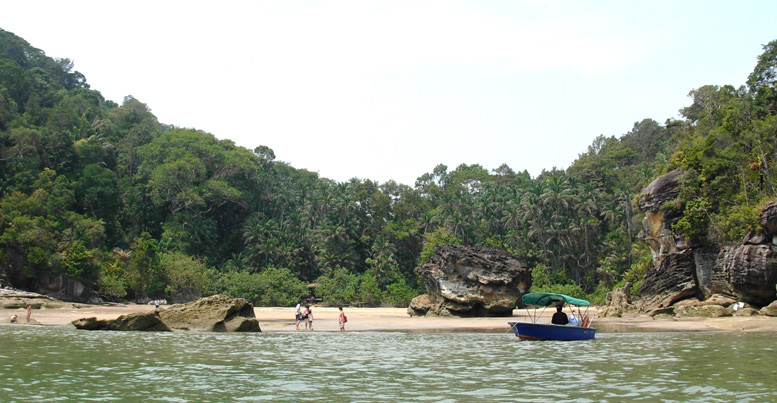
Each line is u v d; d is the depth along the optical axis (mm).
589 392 15320
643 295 53562
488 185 124000
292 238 104688
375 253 102375
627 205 92000
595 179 113750
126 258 84938
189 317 36250
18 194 79875
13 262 70875
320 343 29516
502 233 109438
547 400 14312
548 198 97812
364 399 14570
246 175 116875
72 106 126000
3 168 88500
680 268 50250
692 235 49344
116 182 104750
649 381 16984
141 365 20469
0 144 91125
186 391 15617
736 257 44375
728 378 17391
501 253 58188
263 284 89188
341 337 33406
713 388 15758
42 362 20906
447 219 103688
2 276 68438
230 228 116875
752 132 50812
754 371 18766
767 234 43969
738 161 49688
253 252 100438
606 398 14516
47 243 72562
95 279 75625
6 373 18312
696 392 15203
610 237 93500
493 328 41094
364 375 18469
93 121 126812
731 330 36375
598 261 92562
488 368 20016
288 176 154625
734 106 55688
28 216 75688
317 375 18438
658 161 91062
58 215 82625
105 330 35562
